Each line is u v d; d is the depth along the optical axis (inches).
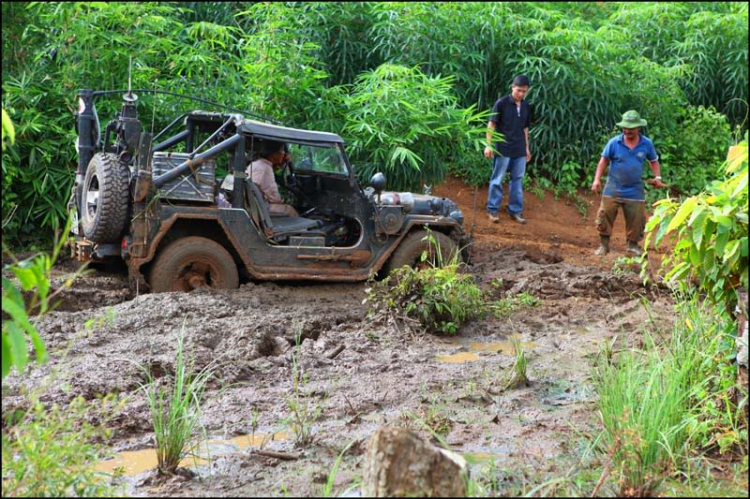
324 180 343.3
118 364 222.4
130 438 188.4
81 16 404.2
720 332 194.4
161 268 297.0
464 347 271.3
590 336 281.3
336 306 301.6
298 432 189.8
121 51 407.5
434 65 526.0
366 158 447.5
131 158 295.4
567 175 550.9
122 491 158.1
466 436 189.5
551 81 544.7
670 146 581.0
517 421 200.5
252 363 235.6
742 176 170.9
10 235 386.9
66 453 146.3
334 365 241.0
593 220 526.0
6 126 136.9
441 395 218.4
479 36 546.3
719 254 176.1
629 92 579.5
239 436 189.9
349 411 204.8
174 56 428.5
